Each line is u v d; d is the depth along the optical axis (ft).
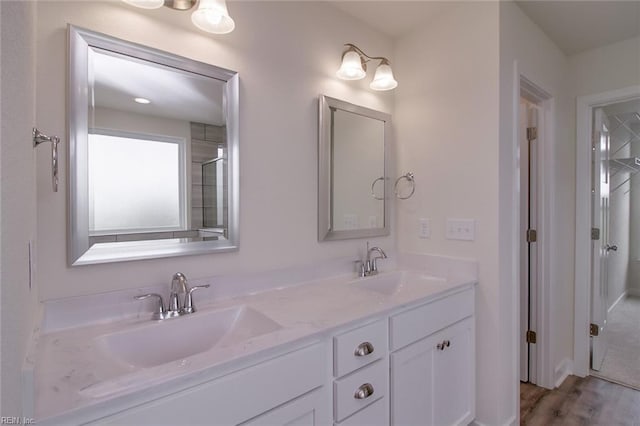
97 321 3.54
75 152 3.43
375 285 5.90
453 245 6.03
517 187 5.79
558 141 7.29
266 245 4.99
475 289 5.65
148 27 3.94
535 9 5.96
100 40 3.59
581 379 7.50
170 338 3.61
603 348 8.20
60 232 3.38
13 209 1.60
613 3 5.73
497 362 5.40
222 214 4.52
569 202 7.80
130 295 3.75
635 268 12.85
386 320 4.13
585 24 6.42
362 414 3.81
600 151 7.72
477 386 5.63
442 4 5.89
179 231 4.17
